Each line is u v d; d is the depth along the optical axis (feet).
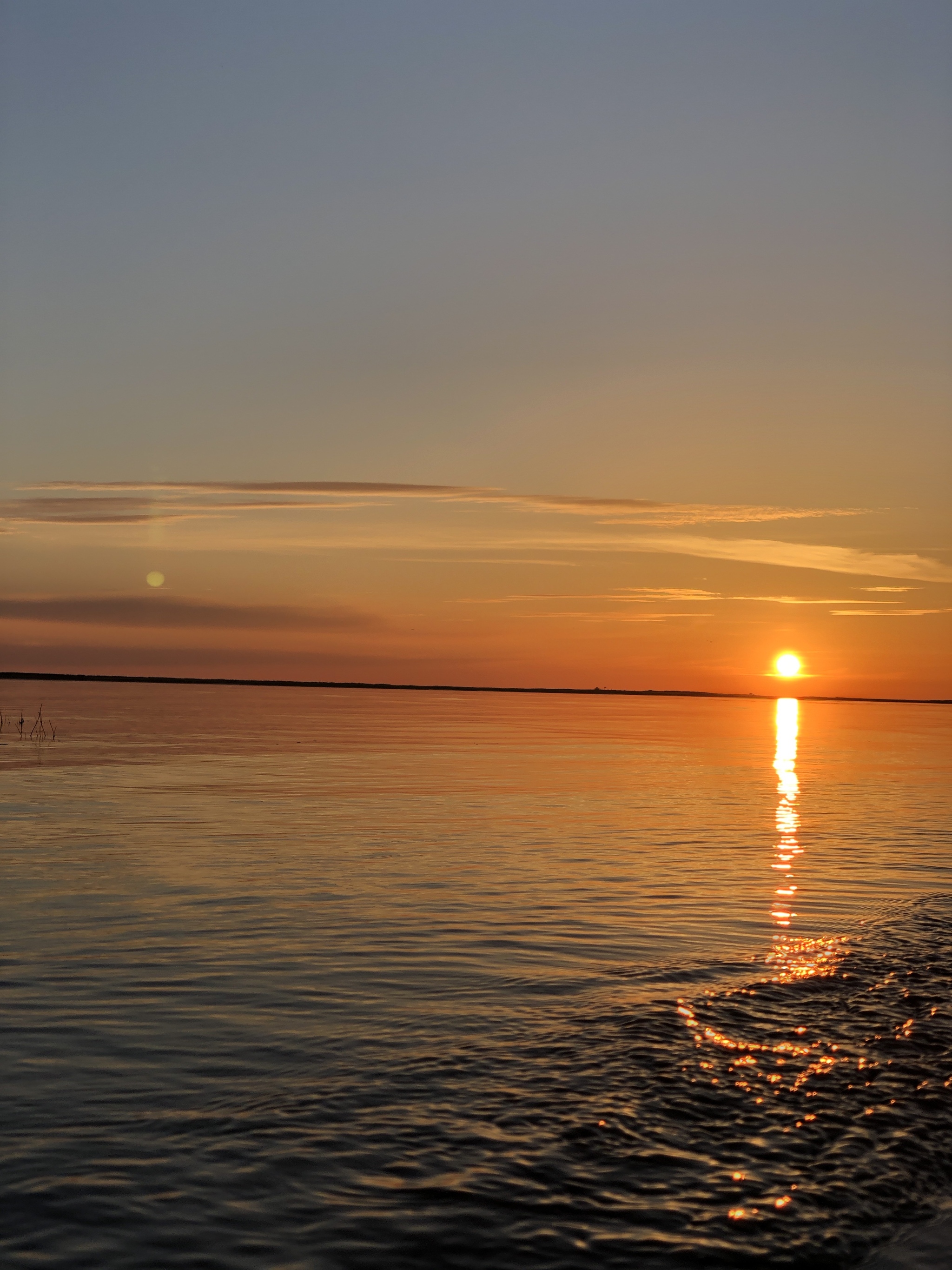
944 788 155.84
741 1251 24.61
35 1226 25.29
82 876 72.08
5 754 191.83
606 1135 30.30
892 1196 27.17
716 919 60.18
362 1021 40.91
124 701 605.73
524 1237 25.03
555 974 47.91
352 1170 28.17
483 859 82.02
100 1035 39.17
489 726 365.61
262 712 463.83
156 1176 27.81
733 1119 31.37
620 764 198.18
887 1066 35.60
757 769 192.13
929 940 54.49
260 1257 24.16
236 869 75.97
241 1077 34.86
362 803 121.90
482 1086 33.83
